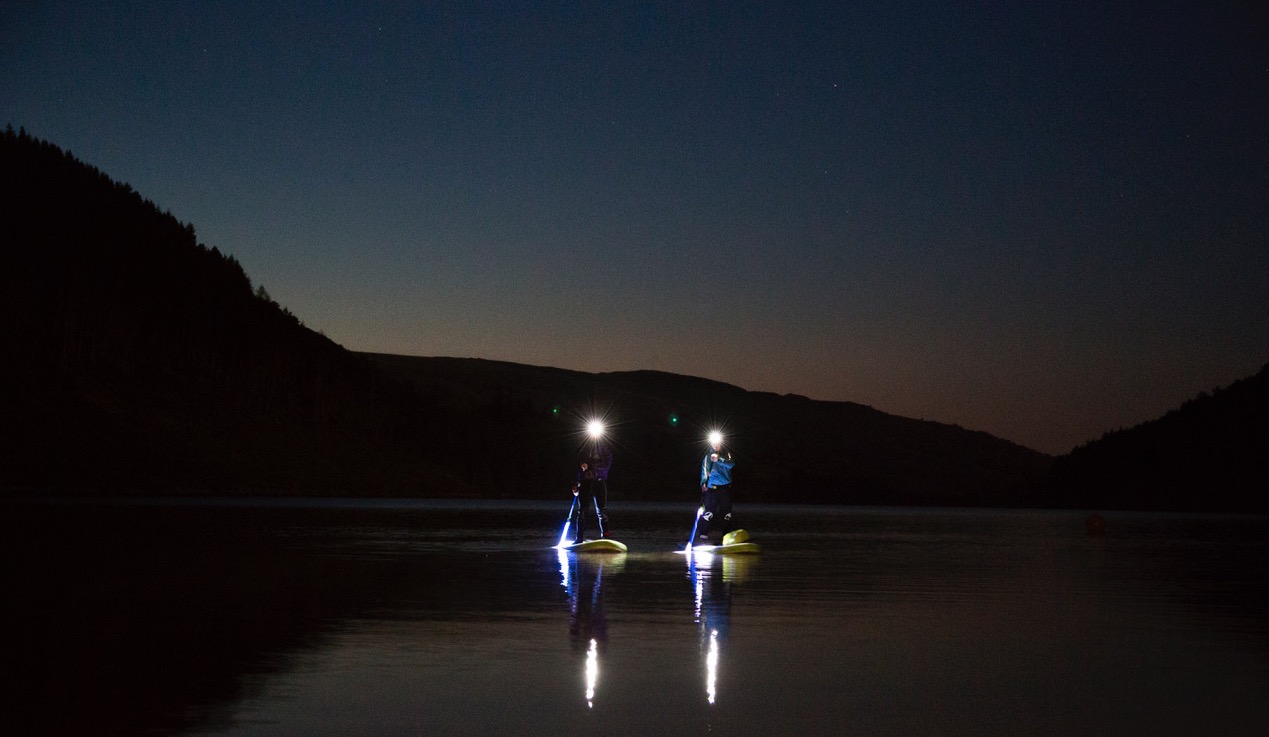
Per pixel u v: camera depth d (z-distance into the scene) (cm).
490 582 1795
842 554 2739
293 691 898
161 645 1124
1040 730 785
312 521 4225
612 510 7788
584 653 1088
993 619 1387
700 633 1229
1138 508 13625
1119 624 1346
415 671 987
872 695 896
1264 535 4528
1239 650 1141
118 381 11806
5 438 9725
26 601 1471
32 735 752
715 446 2686
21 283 12681
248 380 13200
